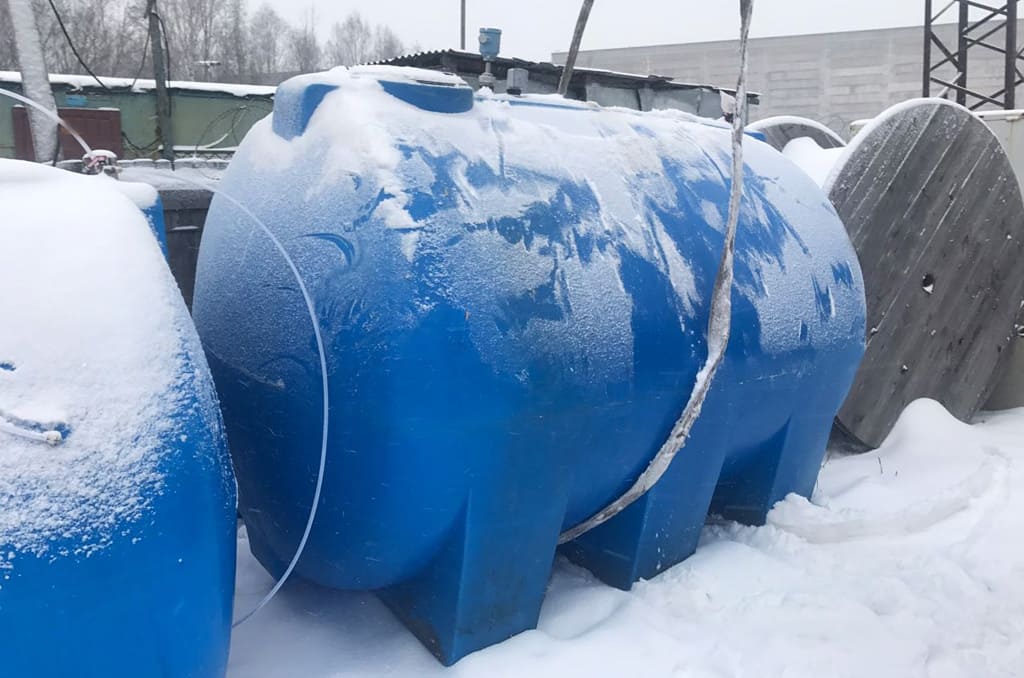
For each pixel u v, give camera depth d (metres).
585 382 2.54
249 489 2.76
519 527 2.56
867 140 4.86
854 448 5.22
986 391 5.80
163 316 1.87
